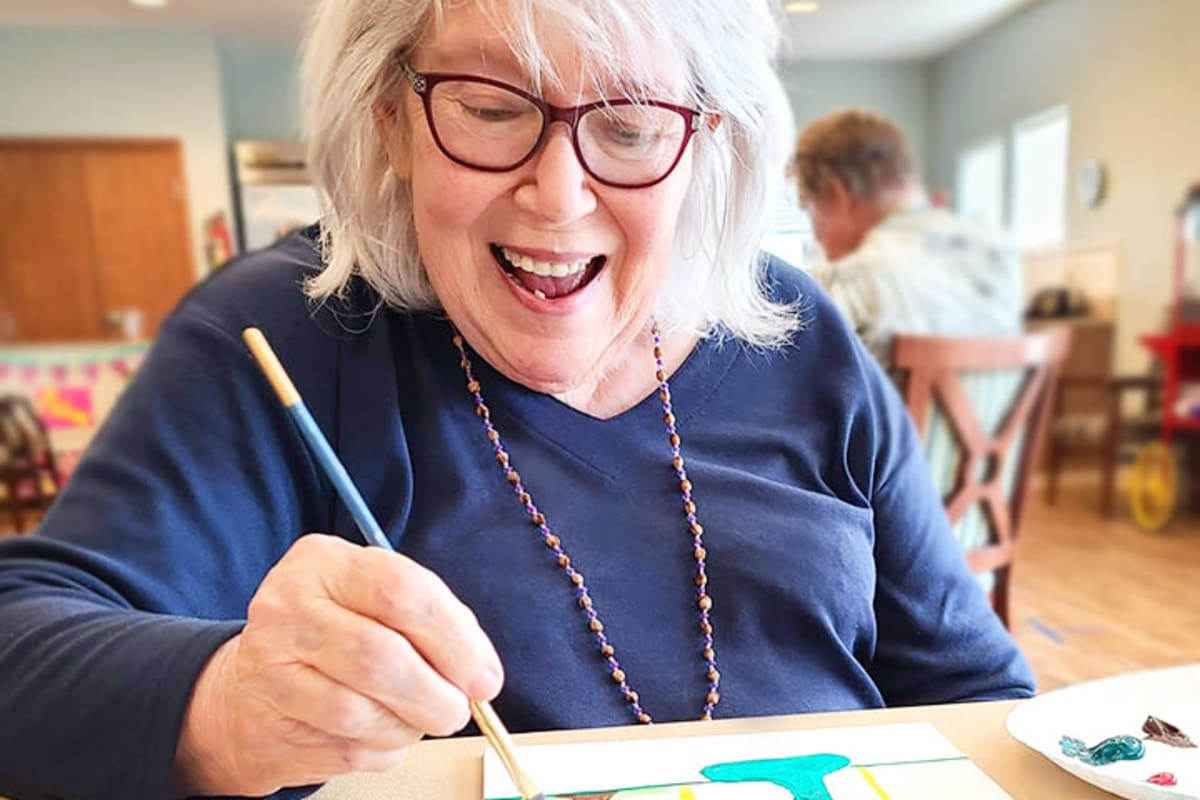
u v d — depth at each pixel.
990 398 1.61
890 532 0.77
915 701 0.74
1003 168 5.27
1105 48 4.32
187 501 0.58
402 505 0.65
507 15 0.57
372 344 0.68
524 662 0.60
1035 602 2.54
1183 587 2.66
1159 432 3.58
